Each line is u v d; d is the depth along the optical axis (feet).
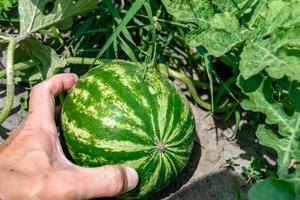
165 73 1.89
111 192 1.51
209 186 1.83
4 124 1.88
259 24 1.66
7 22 2.02
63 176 1.48
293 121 1.59
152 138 1.56
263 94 1.60
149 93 1.59
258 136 1.59
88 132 1.58
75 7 1.76
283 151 1.57
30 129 1.58
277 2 1.62
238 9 1.73
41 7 1.76
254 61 1.56
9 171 1.46
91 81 1.62
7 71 1.72
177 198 1.81
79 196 1.48
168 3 1.75
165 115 1.58
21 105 1.87
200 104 1.92
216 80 1.96
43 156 1.52
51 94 1.66
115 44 1.79
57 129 1.72
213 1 1.72
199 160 1.87
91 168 1.51
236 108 1.92
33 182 1.46
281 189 1.47
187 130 1.61
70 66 1.94
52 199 1.46
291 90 1.60
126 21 1.70
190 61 1.96
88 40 1.96
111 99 1.58
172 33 1.94
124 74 1.62
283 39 1.59
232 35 1.65
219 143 1.90
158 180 1.60
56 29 1.91
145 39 1.95
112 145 1.56
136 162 1.56
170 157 1.58
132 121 1.56
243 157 1.87
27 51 1.82
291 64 1.54
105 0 1.89
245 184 1.82
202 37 1.64
